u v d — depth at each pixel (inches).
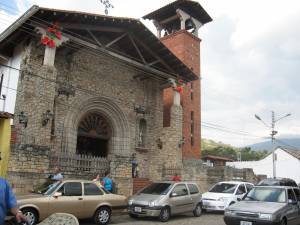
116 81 887.7
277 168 1946.4
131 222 524.4
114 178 688.4
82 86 807.7
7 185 172.2
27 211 411.8
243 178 1160.2
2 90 778.2
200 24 1233.4
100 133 868.0
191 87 1123.9
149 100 966.4
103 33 835.4
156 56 896.3
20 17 637.9
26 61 715.4
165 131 950.4
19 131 660.7
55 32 684.7
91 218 479.2
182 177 909.2
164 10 1181.1
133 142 900.6
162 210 541.3
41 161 597.0
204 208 666.2
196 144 1091.3
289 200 444.1
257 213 409.7
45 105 649.6
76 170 661.9
